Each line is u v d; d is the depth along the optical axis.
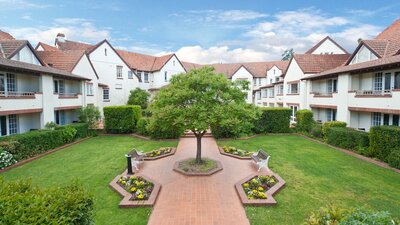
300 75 24.31
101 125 24.91
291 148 15.50
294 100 25.89
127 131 20.94
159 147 15.96
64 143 16.61
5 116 16.14
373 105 15.16
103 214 6.93
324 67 23.77
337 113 18.75
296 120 22.17
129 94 33.00
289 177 9.95
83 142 17.78
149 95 32.66
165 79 37.12
